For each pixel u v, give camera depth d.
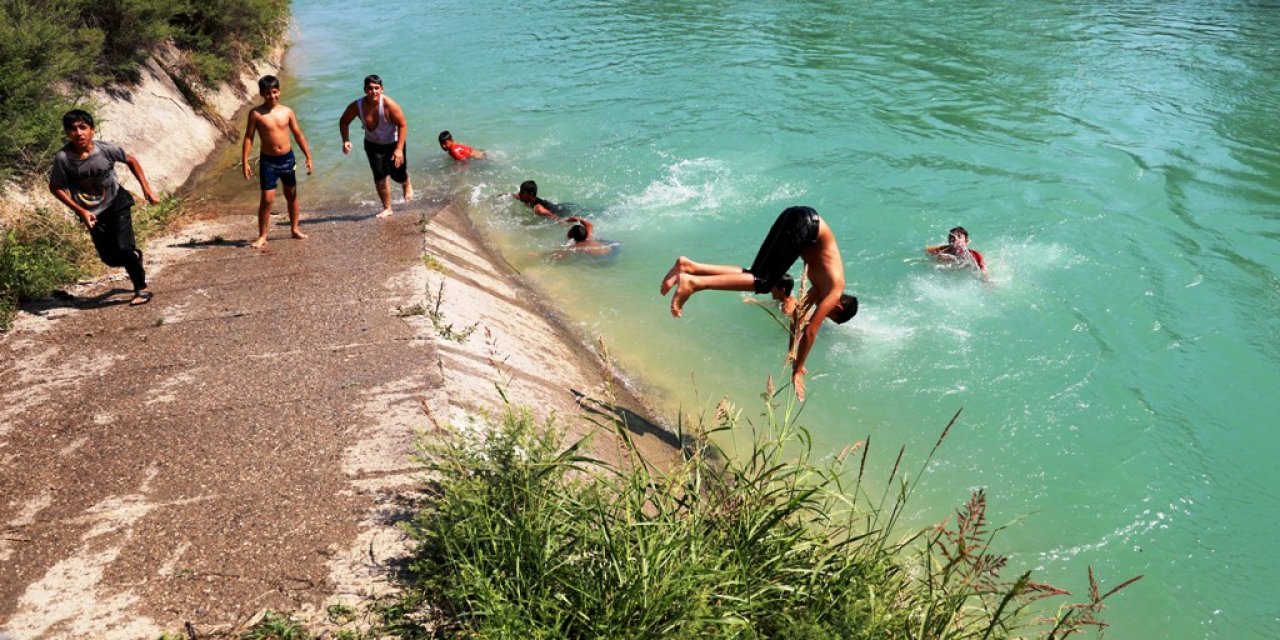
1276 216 11.18
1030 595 5.83
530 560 4.45
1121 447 7.28
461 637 4.33
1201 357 8.42
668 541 4.34
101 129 12.33
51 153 10.65
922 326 9.07
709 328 9.27
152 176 12.72
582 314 9.66
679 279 5.87
